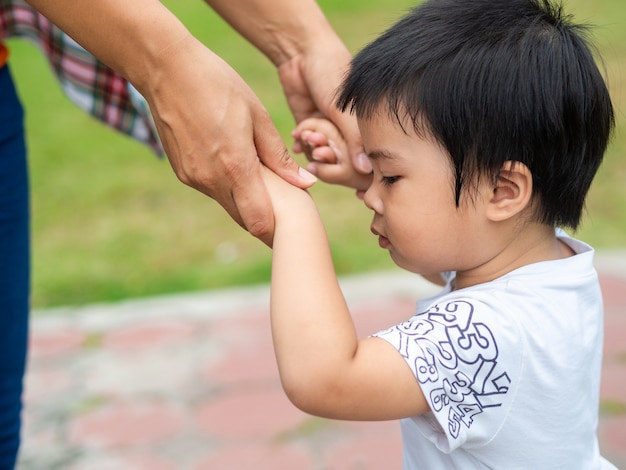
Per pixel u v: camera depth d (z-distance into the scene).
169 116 1.48
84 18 1.45
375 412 1.36
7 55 2.01
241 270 3.97
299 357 1.35
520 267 1.46
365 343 1.37
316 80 1.86
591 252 1.52
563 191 1.43
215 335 3.43
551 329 1.40
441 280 1.80
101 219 4.61
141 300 3.74
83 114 6.30
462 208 1.40
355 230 4.29
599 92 1.45
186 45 1.45
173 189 4.98
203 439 2.81
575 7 7.93
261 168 1.55
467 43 1.39
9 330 2.04
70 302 3.76
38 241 4.37
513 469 1.42
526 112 1.36
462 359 1.35
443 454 1.47
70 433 2.88
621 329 3.28
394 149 1.41
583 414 1.47
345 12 8.27
